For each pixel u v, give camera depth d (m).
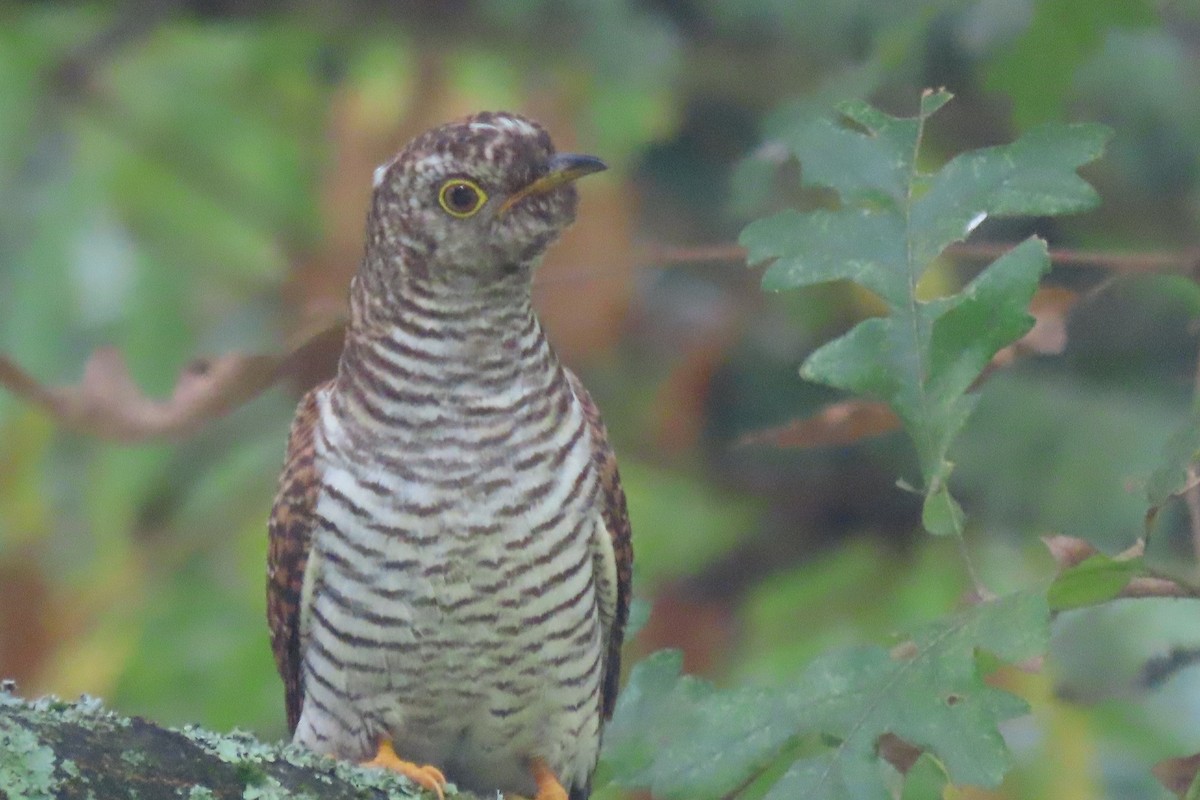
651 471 12.84
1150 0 8.55
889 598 11.64
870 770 5.93
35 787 5.28
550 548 7.20
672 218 13.02
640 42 12.02
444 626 7.23
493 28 12.21
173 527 12.21
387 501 7.11
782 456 12.76
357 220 11.69
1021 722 9.19
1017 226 11.60
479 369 7.11
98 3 12.48
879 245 6.46
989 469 11.36
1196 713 9.52
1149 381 11.40
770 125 9.38
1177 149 11.55
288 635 7.65
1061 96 8.77
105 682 11.36
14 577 11.44
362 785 6.05
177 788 5.56
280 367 7.92
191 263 12.06
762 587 12.23
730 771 6.16
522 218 7.07
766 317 12.95
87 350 11.70
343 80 12.48
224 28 12.78
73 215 12.00
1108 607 8.87
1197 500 6.79
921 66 10.67
